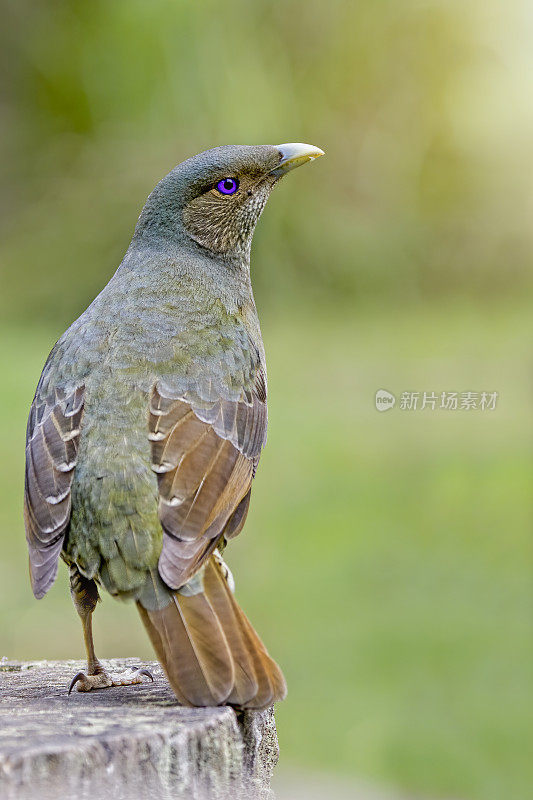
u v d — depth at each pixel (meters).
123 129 25.42
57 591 13.92
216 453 5.99
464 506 16.94
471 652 13.02
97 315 6.60
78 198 25.33
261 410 6.66
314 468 17.91
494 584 14.59
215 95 24.70
